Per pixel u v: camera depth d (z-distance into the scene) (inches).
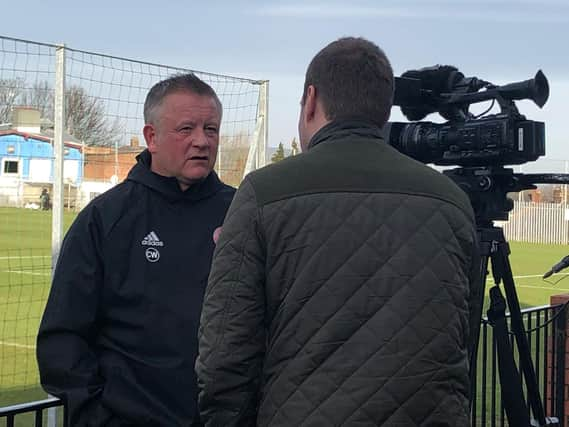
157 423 101.1
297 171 82.2
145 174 109.0
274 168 83.4
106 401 100.9
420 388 77.6
